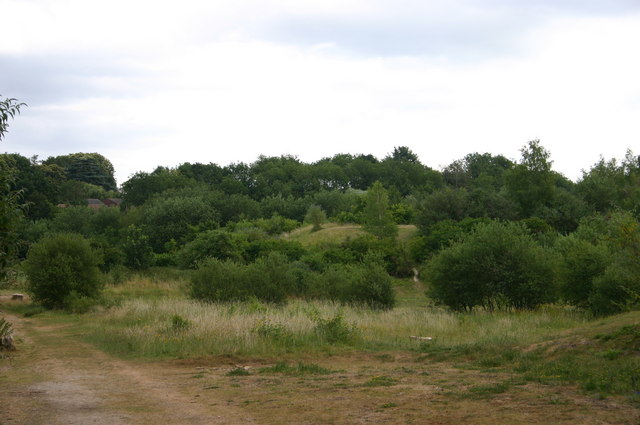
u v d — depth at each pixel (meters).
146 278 39.78
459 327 18.16
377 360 12.99
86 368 12.09
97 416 7.37
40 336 18.34
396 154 134.25
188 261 43.34
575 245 23.81
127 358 13.40
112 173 157.00
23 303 31.00
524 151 53.44
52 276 28.17
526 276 23.88
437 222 49.28
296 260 43.75
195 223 64.88
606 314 19.31
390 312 23.55
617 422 5.98
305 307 24.92
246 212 76.81
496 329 16.84
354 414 7.13
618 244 14.40
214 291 27.77
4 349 14.47
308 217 63.16
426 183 114.19
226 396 8.79
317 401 8.09
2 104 8.21
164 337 15.62
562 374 9.12
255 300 26.11
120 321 21.38
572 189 66.12
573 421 6.12
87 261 29.44
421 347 14.38
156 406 8.06
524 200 52.66
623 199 57.78
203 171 110.25
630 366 8.91
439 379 9.77
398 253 43.16
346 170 118.56
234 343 14.60
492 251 24.53
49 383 10.21
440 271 25.70
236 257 43.00
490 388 8.30
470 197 53.28
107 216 71.19
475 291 24.75
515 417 6.46
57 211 78.62
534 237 42.97
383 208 50.25
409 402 7.73
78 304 26.41
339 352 13.93
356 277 27.75
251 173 109.12
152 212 65.69
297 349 14.20
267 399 8.41
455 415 6.77
